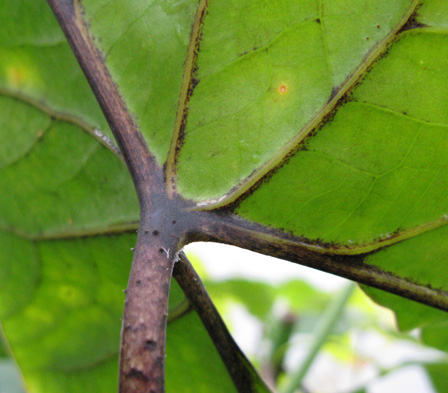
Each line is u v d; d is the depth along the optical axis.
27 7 0.15
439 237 0.13
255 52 0.13
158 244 0.13
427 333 0.18
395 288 0.14
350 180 0.13
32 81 0.15
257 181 0.13
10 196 0.16
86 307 0.16
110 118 0.14
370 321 0.28
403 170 0.13
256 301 0.29
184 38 0.13
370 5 0.13
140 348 0.12
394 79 0.13
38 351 0.16
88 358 0.16
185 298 0.14
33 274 0.16
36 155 0.15
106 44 0.14
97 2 0.14
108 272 0.15
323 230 0.13
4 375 0.19
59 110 0.15
